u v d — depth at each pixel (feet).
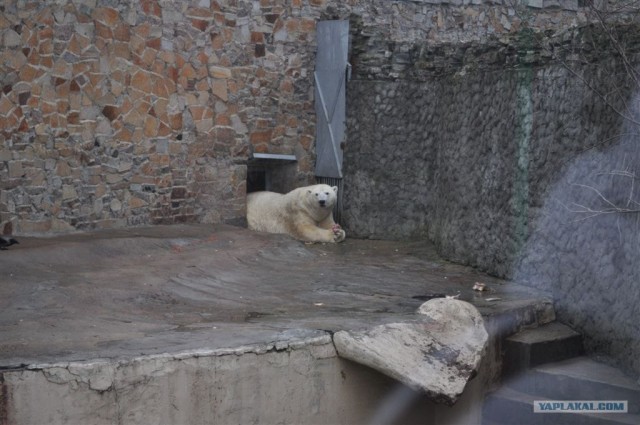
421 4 43.47
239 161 40.52
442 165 37.14
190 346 20.02
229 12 39.60
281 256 34.37
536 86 29.63
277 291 28.17
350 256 35.91
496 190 31.89
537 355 25.63
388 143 40.42
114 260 30.35
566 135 28.09
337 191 41.52
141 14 36.73
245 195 40.96
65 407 17.88
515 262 30.60
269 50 40.93
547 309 27.86
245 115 40.55
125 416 18.56
